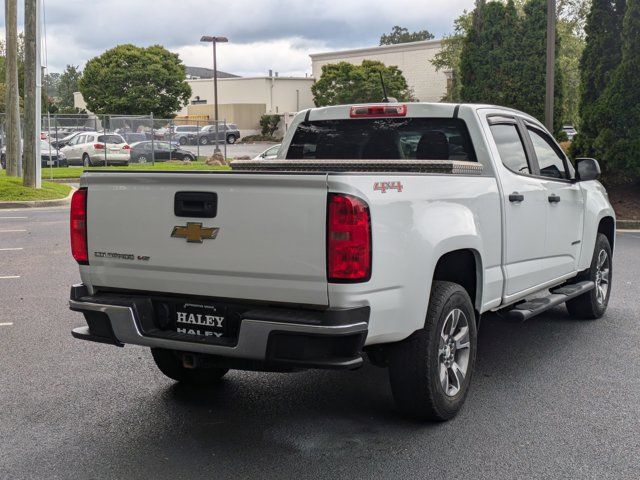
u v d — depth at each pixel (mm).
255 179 4258
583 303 7863
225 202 4355
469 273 5477
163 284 4629
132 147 36281
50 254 12055
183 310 4605
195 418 5109
